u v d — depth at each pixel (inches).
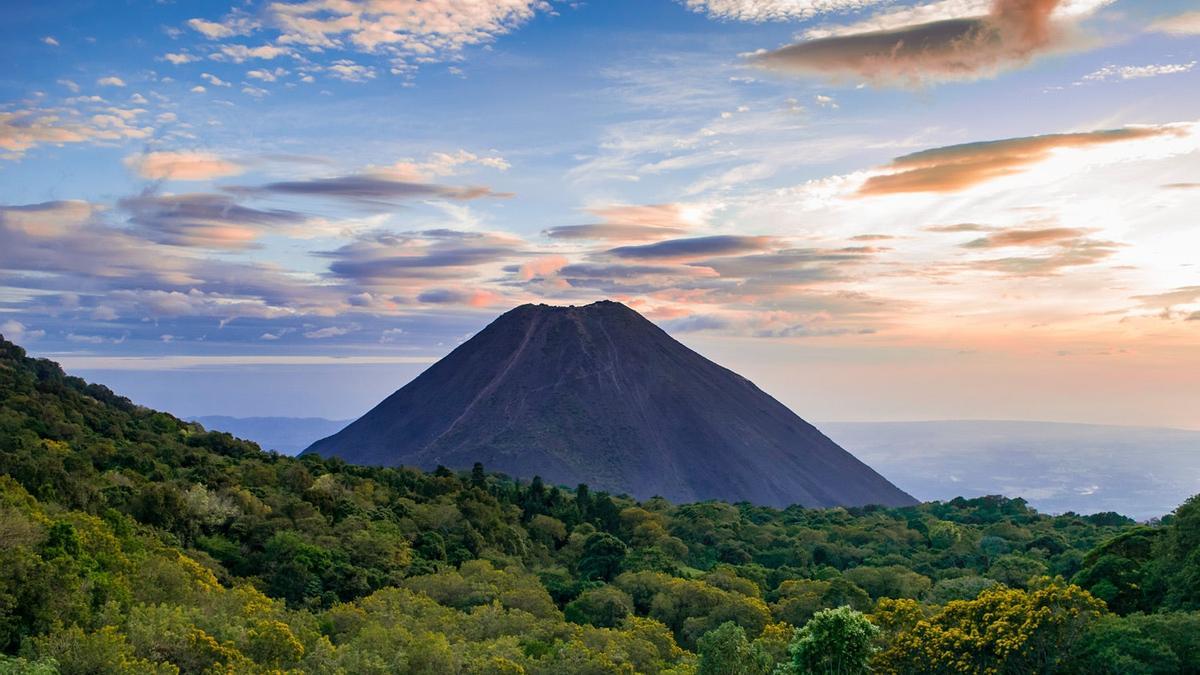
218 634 2501.2
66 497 3831.2
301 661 2507.4
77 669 2047.2
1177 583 3058.6
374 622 2999.5
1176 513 3412.9
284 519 4616.1
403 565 4569.4
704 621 3946.9
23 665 1877.5
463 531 5546.3
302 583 3887.8
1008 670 2541.8
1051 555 6072.8
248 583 3703.3
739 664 2691.9
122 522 3442.4
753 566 5506.9
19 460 3983.8
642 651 3154.5
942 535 7047.2
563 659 2878.9
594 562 5364.2
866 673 2368.4
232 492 4820.4
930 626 2696.9
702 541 6791.3
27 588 2349.9
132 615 2422.5
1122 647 2396.7
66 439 5502.0
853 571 5167.3
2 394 5930.1
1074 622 2522.1
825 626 2347.4
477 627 3312.0
